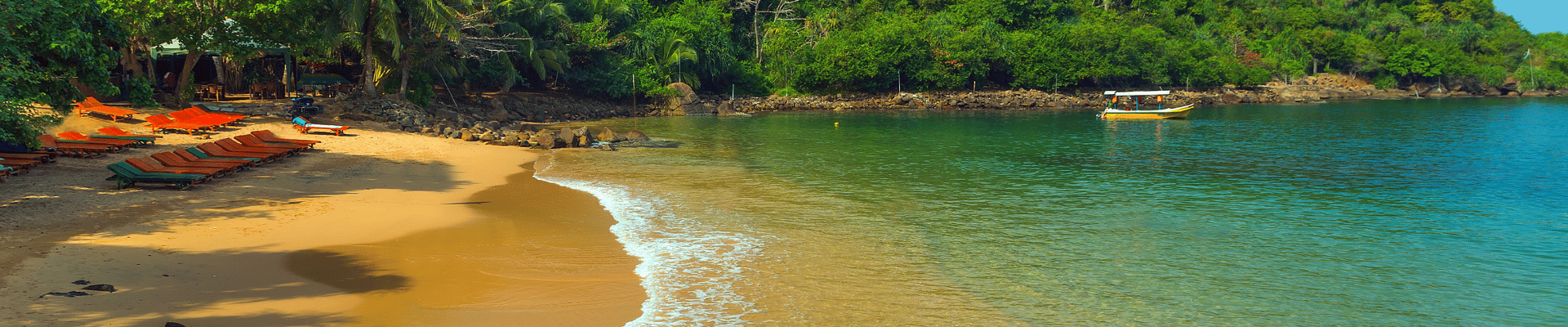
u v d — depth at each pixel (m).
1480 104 111.75
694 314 11.51
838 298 12.55
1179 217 20.36
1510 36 171.25
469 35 58.09
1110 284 13.72
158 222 15.91
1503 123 66.56
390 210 18.61
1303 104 113.00
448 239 15.88
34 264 12.08
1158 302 12.71
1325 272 14.78
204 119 32.31
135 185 19.69
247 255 13.61
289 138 32.91
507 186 23.92
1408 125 63.44
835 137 49.06
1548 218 20.66
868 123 65.69
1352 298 13.20
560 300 11.95
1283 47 148.50
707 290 12.76
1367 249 16.73
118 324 9.70
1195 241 17.34
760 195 23.19
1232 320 11.95
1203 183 27.58
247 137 27.89
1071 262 15.30
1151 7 143.62
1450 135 53.22
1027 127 60.69
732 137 47.66
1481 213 21.39
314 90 52.25
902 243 16.75
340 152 29.64
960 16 117.62
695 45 89.56
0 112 16.78
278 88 47.41
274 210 17.81
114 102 37.44
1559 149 42.44
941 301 12.52
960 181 27.27
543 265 14.05
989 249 16.23
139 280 11.66
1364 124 64.69
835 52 97.94
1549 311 12.59
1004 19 120.25
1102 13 133.75
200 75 51.75
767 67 103.62
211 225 15.91
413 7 48.31
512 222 17.89
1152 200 23.33
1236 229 18.84
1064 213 20.84
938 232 17.97
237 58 39.41
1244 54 135.75
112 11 33.84
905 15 116.12
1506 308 12.77
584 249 15.46
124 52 37.72
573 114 68.31
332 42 46.56
